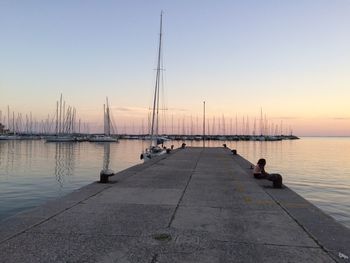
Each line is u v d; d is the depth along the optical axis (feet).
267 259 18.01
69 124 385.29
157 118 148.46
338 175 110.52
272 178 39.63
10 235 21.22
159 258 17.93
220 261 17.69
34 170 125.18
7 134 446.60
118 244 19.88
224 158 79.82
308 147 372.79
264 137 546.26
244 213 27.45
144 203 30.66
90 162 162.81
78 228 22.84
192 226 23.70
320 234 21.99
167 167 59.98
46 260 17.43
